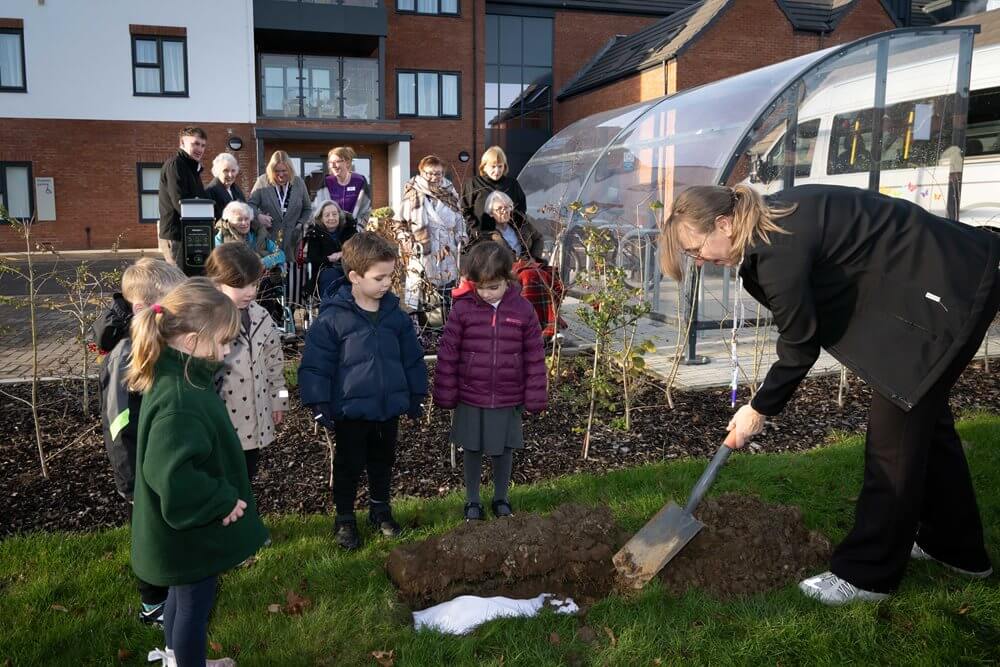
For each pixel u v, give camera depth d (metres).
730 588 2.95
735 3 19.30
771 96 7.09
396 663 2.53
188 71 20.06
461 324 3.60
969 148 9.84
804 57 7.68
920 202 7.77
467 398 3.60
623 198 9.04
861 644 2.56
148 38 19.88
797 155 7.93
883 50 7.34
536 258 6.70
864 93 7.53
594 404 5.25
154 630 2.74
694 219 2.67
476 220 6.82
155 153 20.28
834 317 2.73
